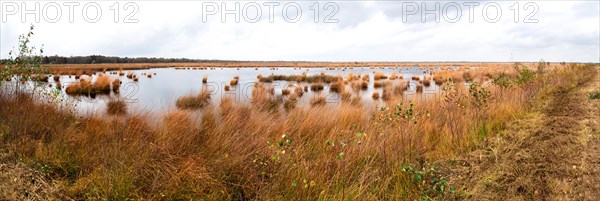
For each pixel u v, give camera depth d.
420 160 4.45
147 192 3.50
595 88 10.48
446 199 3.37
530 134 5.20
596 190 3.22
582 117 6.16
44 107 6.35
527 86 9.88
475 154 4.54
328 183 3.62
